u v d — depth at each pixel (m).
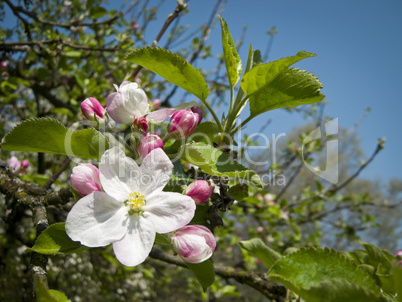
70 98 0.45
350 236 0.62
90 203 0.12
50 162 0.43
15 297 0.43
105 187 0.12
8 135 0.14
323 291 0.10
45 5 0.51
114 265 0.51
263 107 0.16
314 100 0.15
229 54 0.16
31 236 0.46
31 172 0.48
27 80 0.42
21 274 0.45
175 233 0.13
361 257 0.17
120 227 0.12
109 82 0.47
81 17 0.42
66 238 0.13
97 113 0.16
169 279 0.62
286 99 0.16
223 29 0.17
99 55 0.45
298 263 0.11
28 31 0.37
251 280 0.23
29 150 0.15
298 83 0.15
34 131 0.14
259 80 0.15
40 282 0.10
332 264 0.11
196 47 0.54
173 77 0.16
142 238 0.12
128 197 0.12
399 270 0.10
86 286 0.63
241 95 0.17
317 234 0.62
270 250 0.17
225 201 0.16
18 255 0.47
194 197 0.13
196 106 0.16
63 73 0.45
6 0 0.35
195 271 0.14
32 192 0.18
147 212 0.12
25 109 0.54
